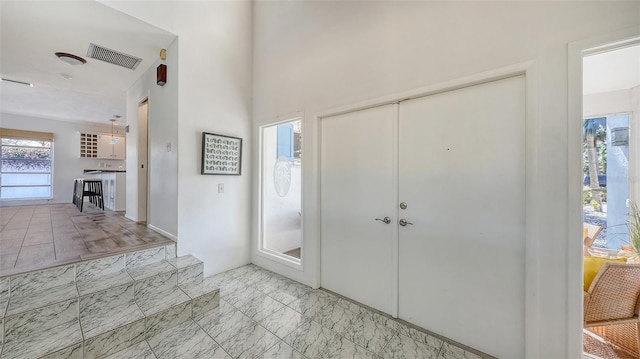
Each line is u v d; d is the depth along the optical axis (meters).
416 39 2.04
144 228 3.35
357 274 2.46
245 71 3.44
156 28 2.61
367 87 2.32
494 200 1.74
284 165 3.34
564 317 1.48
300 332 2.02
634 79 2.40
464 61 1.82
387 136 2.25
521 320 1.65
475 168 1.82
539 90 1.54
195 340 1.92
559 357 1.49
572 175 1.44
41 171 6.72
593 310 1.88
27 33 2.66
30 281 1.89
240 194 3.37
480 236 1.80
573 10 1.45
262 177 3.44
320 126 2.75
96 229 3.27
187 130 2.83
